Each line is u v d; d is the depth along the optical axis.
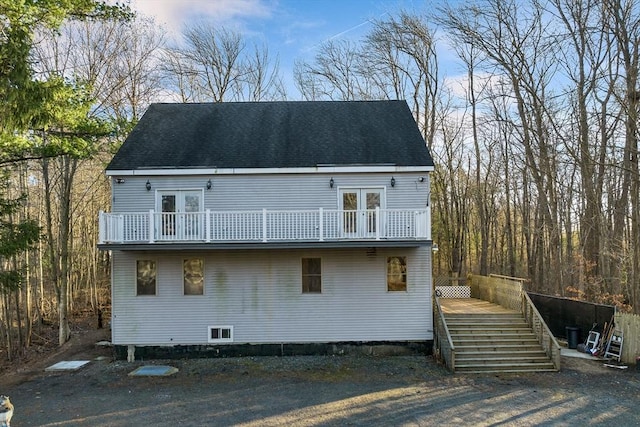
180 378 12.62
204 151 15.77
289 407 10.17
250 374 12.86
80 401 10.76
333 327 14.80
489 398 10.70
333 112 18.70
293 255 14.81
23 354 18.72
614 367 13.20
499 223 35.66
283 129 17.33
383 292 14.81
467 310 15.98
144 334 14.65
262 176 15.02
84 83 14.52
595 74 20.34
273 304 14.81
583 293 20.09
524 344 13.88
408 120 17.92
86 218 32.88
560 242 22.52
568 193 24.19
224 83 33.78
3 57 9.70
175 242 13.62
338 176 15.04
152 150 15.80
